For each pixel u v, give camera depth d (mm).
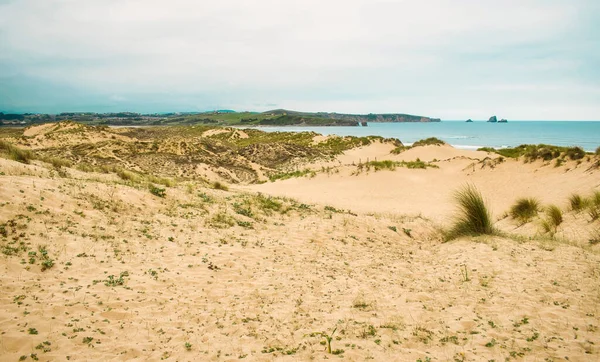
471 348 4156
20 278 5340
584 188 15648
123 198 9984
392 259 8477
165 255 7270
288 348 4250
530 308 5141
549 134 126125
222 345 4316
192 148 52375
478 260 7641
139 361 3898
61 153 43625
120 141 51406
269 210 12578
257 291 6078
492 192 20562
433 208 18500
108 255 6730
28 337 4035
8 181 8508
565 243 8781
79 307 4848
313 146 69312
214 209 11305
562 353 3920
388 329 4742
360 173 27844
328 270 7391
